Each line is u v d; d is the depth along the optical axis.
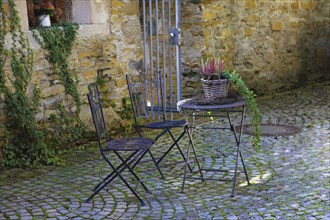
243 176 4.59
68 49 5.68
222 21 7.61
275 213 3.76
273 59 8.45
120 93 6.38
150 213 3.84
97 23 6.06
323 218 3.64
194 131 6.14
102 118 4.33
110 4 6.21
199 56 7.32
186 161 4.37
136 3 6.55
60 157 5.33
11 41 5.11
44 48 5.43
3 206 4.04
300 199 4.00
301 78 8.95
